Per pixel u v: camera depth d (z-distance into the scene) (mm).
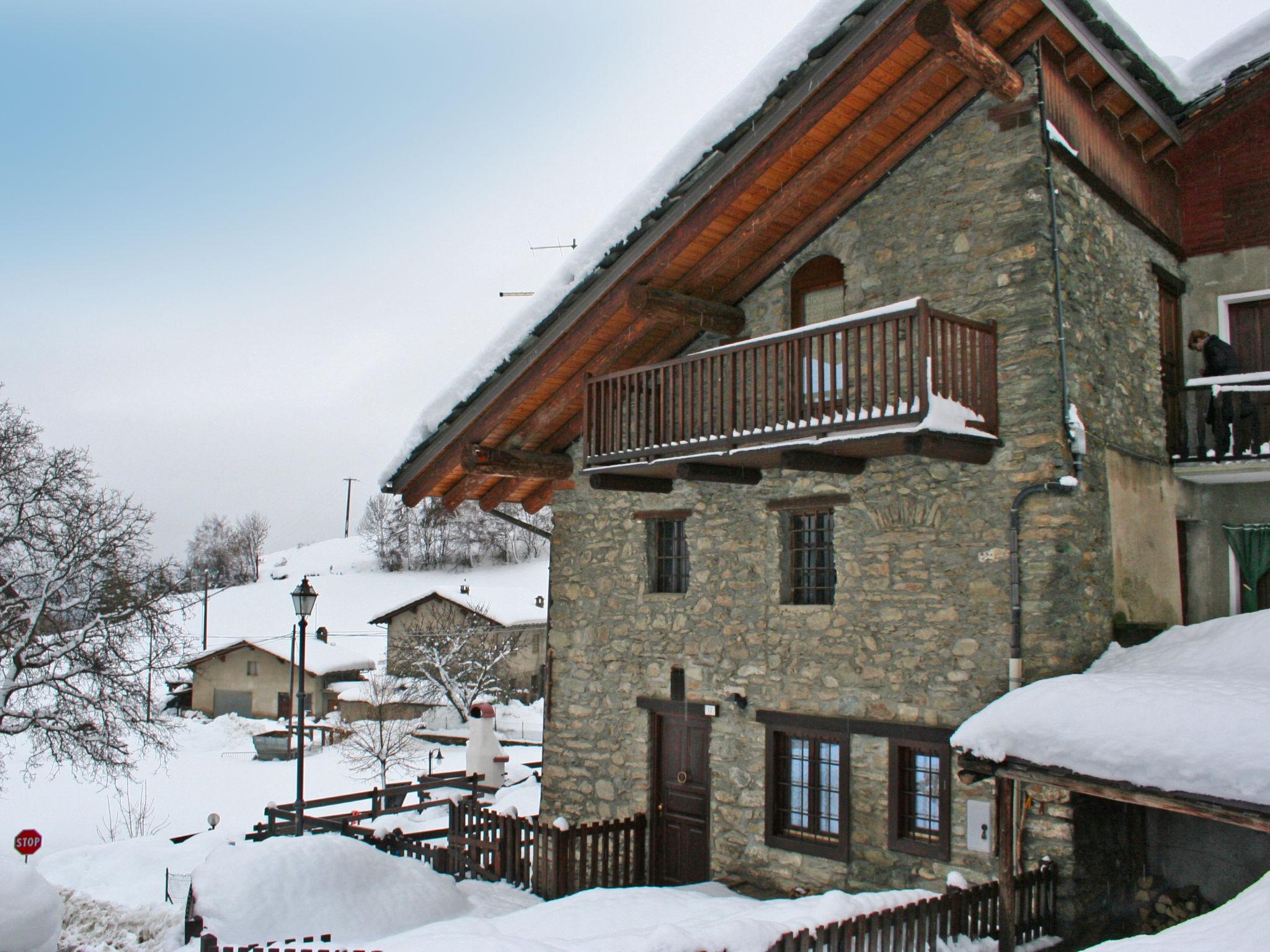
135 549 21391
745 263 11250
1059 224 9047
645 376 10680
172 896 12930
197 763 30750
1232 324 11305
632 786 11805
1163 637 9055
